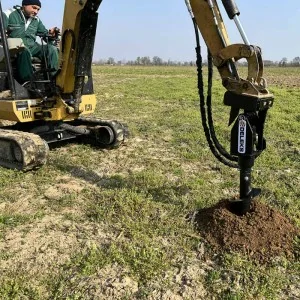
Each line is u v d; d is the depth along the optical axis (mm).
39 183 5523
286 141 8297
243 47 3791
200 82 4145
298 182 5723
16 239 4062
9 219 4434
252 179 5734
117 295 3264
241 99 3820
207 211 4398
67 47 6219
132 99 15547
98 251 3826
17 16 6566
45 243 3984
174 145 7742
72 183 5516
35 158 5875
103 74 36312
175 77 31562
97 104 14023
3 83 6434
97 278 3459
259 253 3744
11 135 5969
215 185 5539
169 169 6176
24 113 6297
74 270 3574
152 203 4762
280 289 3383
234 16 3822
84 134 7207
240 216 4129
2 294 3248
